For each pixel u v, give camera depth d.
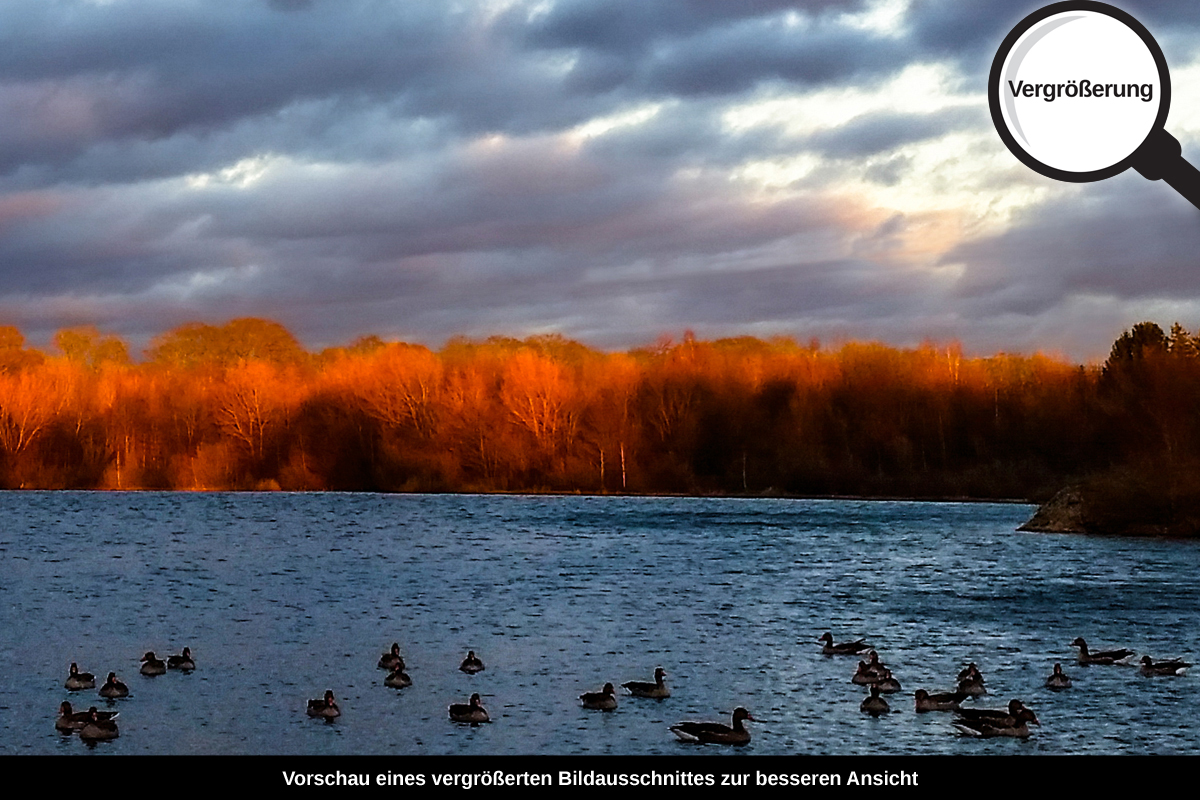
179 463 145.75
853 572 67.19
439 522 100.88
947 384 148.88
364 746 33.28
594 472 138.50
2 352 162.25
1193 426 102.56
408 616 52.47
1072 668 42.16
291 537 88.69
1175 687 39.44
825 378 152.50
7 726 35.25
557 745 33.31
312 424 147.50
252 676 40.94
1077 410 137.50
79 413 148.88
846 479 136.38
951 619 51.50
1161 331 136.88
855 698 38.09
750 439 142.88
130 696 38.41
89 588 61.81
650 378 149.25
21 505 119.50
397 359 147.25
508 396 142.50
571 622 50.81
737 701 37.69
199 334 194.00
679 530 93.31
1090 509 91.44
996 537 87.25
